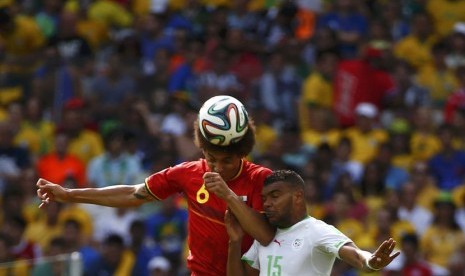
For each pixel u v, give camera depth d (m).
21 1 62.31
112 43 59.28
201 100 53.03
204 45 56.09
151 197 25.73
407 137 51.94
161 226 46.28
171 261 45.25
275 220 24.53
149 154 51.22
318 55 54.22
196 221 25.23
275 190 24.45
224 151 24.47
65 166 51.19
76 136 52.28
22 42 57.75
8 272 35.38
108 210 47.00
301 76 53.84
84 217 46.59
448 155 51.38
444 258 46.34
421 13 60.34
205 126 24.27
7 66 54.53
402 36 59.84
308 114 53.12
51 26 60.12
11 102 53.81
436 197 48.69
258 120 52.22
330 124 53.12
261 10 60.78
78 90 53.97
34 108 53.59
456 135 52.16
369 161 50.28
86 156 51.84
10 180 50.66
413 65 56.06
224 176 24.98
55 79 53.97
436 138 51.97
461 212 48.78
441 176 50.81
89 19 61.34
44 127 53.06
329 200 47.94
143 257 45.03
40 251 45.47
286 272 24.34
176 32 57.59
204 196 25.11
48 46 57.75
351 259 23.53
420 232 47.38
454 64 56.25
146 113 52.84
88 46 57.81
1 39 57.56
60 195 25.67
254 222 24.48
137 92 53.69
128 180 49.56
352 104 53.50
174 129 51.41
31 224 47.19
